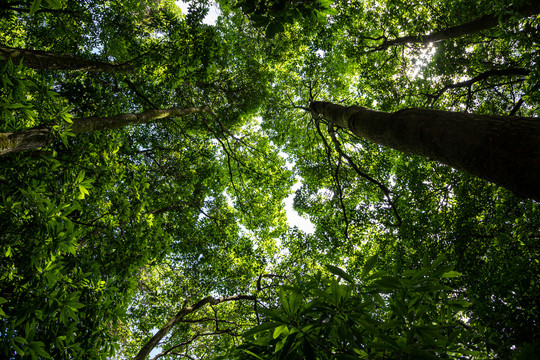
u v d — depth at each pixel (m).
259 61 12.20
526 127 1.51
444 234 7.15
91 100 7.31
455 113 2.09
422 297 1.97
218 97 11.20
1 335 2.67
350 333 1.88
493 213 6.83
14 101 3.24
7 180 3.57
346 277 1.90
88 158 5.34
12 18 6.83
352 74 12.08
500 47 8.83
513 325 4.98
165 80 7.97
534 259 5.30
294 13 2.91
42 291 2.98
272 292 9.53
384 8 10.49
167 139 10.78
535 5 5.14
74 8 7.28
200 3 7.08
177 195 9.70
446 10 8.97
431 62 9.52
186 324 9.17
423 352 1.64
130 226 5.54
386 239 8.64
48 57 6.42
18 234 3.01
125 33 7.51
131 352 9.81
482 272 5.86
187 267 10.12
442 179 8.09
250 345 2.04
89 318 3.71
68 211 3.28
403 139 2.50
